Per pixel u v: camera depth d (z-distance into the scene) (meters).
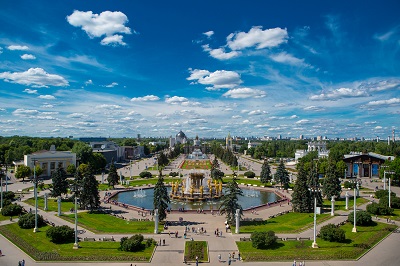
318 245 81.88
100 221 107.62
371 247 81.62
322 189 158.00
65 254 75.12
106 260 72.25
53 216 112.31
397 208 124.56
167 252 77.75
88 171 124.62
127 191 175.62
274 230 96.25
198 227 100.38
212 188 166.62
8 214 112.06
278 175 179.25
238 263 71.69
